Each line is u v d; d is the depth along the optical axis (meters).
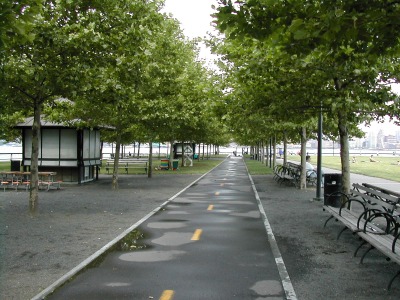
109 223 10.83
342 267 7.00
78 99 13.96
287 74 10.68
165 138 34.34
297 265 7.10
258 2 5.08
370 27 5.33
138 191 18.56
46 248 8.12
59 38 10.09
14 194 17.38
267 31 5.34
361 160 60.00
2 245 8.35
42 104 13.01
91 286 5.95
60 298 5.48
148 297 5.53
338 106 9.90
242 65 12.20
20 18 5.24
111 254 7.71
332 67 10.11
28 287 5.88
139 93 17.20
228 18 5.28
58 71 10.69
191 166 41.62
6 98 11.53
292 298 5.52
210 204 14.53
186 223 10.90
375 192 9.54
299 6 5.03
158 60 18.67
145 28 11.01
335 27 4.65
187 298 5.51
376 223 10.99
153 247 8.27
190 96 22.14
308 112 12.09
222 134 56.81
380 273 6.68
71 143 21.48
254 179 25.73
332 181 13.45
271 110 11.91
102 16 10.98
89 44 10.34
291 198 16.23
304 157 19.72
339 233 9.12
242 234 9.55
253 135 27.45
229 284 6.06
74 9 10.78
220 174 30.20
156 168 36.72
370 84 10.48
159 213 12.53
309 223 10.94
